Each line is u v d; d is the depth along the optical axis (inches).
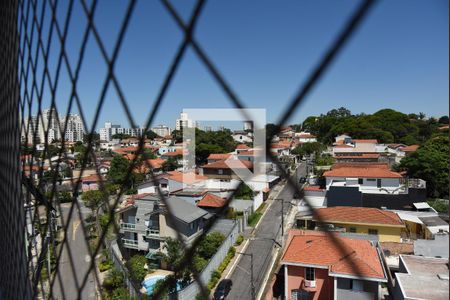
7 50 68.7
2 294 92.1
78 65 40.1
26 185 65.3
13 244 75.0
